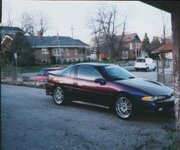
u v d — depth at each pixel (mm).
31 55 43125
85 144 5086
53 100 9648
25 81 17047
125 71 8023
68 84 8445
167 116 7180
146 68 33844
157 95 6504
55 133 5770
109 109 7504
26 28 49156
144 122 6590
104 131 5875
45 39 54906
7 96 11047
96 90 7512
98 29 42969
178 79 3291
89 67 8016
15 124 6418
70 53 57562
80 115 7391
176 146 3604
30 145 5004
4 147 4773
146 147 4859
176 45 3227
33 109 8242
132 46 67938
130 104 6707
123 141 5215
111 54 42625
